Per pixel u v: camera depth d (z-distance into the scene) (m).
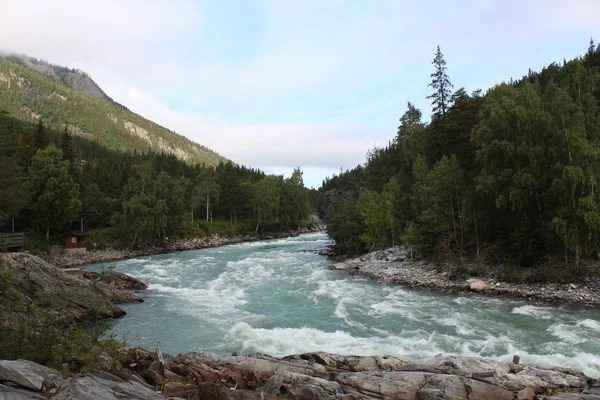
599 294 24.59
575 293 25.28
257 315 23.80
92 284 25.02
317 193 176.75
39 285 21.88
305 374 12.47
